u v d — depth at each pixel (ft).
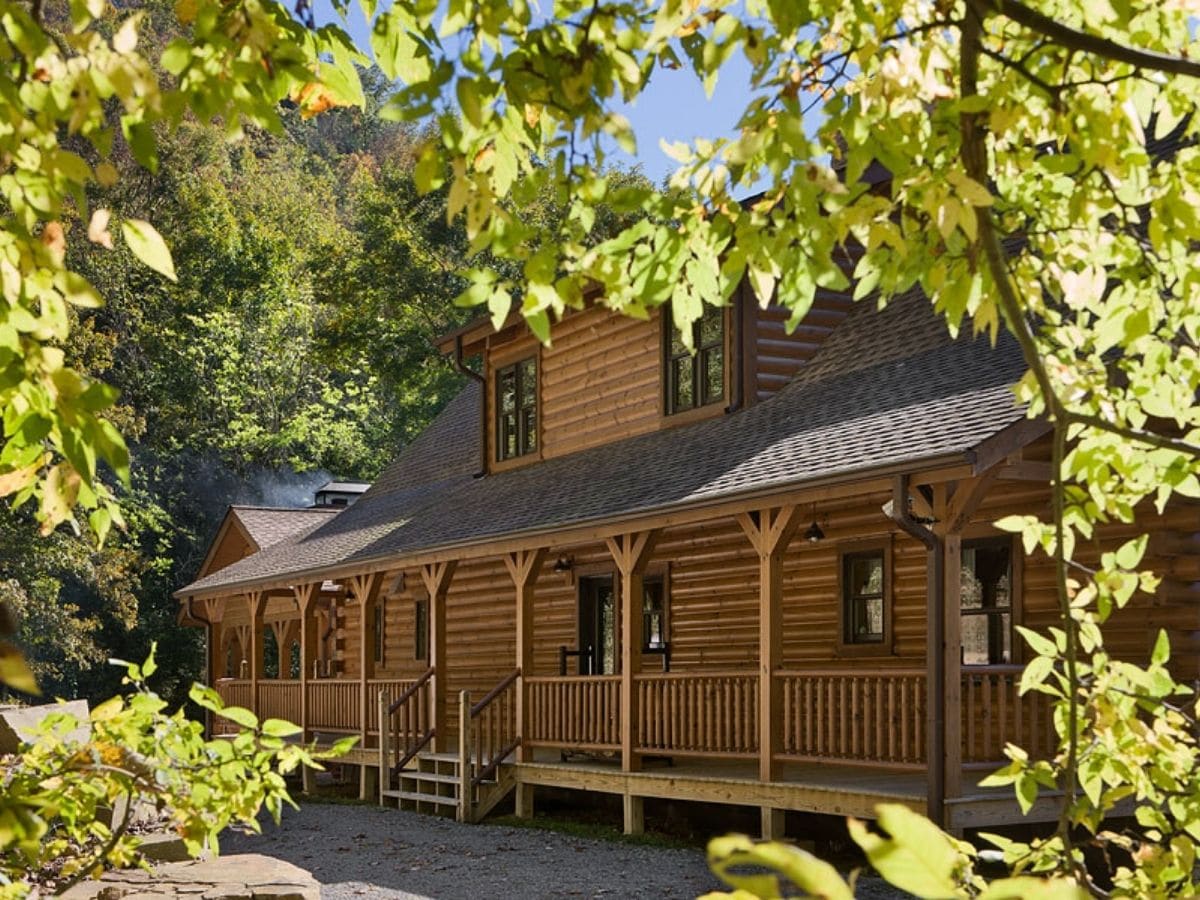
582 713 57.52
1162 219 13.84
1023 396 15.51
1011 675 45.98
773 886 5.10
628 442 67.67
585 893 42.14
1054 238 14.90
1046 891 4.69
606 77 11.79
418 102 11.20
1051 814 41.42
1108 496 15.28
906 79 13.00
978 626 50.11
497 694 60.70
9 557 107.14
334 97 13.14
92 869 13.84
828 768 52.34
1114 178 13.88
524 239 11.96
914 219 13.73
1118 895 12.42
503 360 80.28
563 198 12.93
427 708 70.03
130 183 200.44
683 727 51.52
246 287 214.07
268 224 236.63
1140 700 13.98
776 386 61.62
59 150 9.68
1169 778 13.64
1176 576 43.91
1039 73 14.06
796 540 58.70
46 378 9.58
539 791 65.87
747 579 60.80
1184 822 13.53
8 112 9.50
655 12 13.04
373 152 326.03
